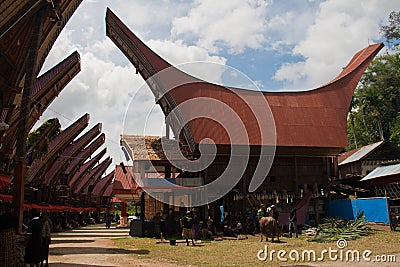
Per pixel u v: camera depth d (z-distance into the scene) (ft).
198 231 57.67
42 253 29.45
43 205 95.20
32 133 81.66
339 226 58.29
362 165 102.37
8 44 41.04
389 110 167.84
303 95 83.76
